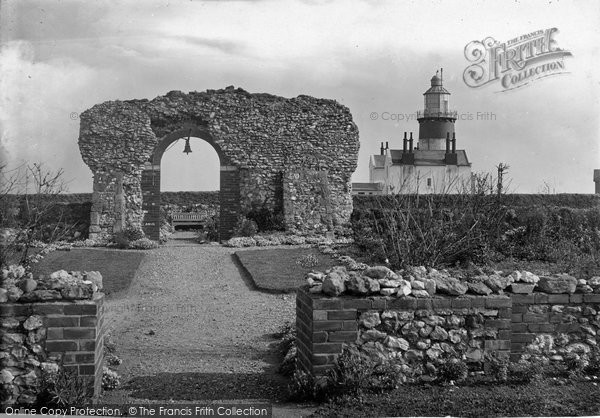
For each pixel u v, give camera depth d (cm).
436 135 5953
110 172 2950
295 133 3139
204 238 3167
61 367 738
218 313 1410
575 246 1991
